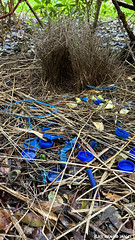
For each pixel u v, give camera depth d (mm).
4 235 279
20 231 284
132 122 489
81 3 785
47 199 326
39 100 552
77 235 284
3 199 322
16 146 413
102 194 339
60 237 276
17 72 687
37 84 640
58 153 405
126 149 422
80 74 603
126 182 361
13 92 580
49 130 452
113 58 686
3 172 360
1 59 784
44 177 357
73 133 447
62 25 632
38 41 639
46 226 289
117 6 709
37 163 380
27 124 469
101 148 423
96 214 300
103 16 1223
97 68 621
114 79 668
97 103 562
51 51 588
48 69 631
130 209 317
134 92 597
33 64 743
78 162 390
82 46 597
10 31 1017
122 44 928
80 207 317
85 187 349
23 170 369
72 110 514
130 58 771
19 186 341
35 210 306
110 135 446
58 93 609
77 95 591
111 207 317
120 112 511
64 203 320
